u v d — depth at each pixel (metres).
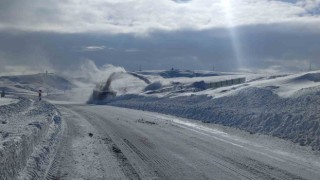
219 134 21.20
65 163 12.80
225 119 26.88
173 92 53.75
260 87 34.09
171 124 26.25
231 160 13.93
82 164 12.78
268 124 22.22
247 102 31.22
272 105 27.73
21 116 23.06
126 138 19.08
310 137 18.20
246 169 12.53
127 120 28.39
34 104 35.69
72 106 45.66
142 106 43.72
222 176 11.60
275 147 16.91
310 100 25.00
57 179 10.77
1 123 19.14
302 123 20.08
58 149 15.23
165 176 11.52
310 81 34.97
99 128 22.91
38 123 17.11
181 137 19.77
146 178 11.24
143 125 25.12
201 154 15.04
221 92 40.50
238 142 18.31
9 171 9.24
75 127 22.94
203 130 22.98
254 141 18.67
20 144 10.78
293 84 34.59
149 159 13.95
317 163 13.63
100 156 14.26
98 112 35.78
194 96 42.91
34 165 11.59
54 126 21.19
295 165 13.22
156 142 17.97
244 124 24.16
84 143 17.09
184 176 11.55
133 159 13.89
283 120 21.56
